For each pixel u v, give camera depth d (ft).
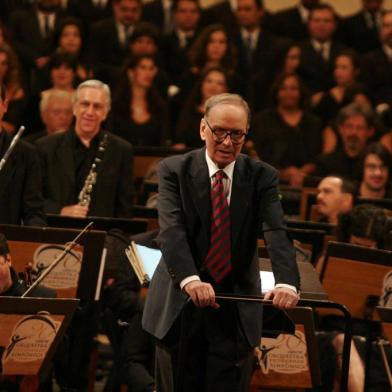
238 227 38.65
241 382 39.83
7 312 45.21
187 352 39.88
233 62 101.65
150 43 103.76
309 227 63.77
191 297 36.68
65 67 90.22
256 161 39.37
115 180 68.03
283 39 111.75
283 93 94.17
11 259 54.13
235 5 114.21
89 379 59.88
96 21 113.19
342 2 123.95
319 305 39.19
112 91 102.32
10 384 48.88
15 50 103.96
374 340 55.88
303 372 50.16
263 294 39.70
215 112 37.52
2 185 57.31
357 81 106.93
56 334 46.11
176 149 79.82
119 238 59.16
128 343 54.75
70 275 54.29
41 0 108.47
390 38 111.65
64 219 59.77
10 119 88.43
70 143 68.13
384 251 53.72
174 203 38.68
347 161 90.02
